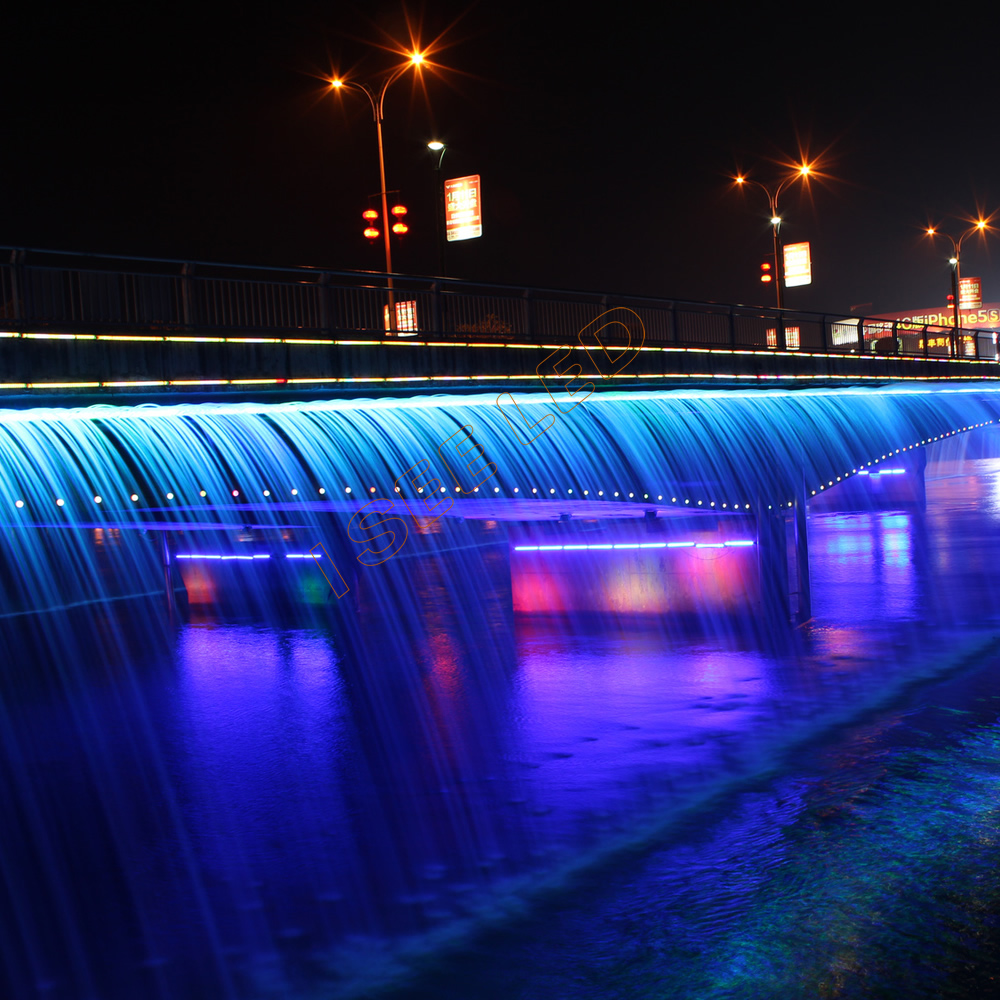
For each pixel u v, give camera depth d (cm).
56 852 1424
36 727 2086
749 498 2562
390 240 3241
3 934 1176
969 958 1063
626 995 1016
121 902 1254
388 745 1859
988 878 1245
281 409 1844
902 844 1352
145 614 3231
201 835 1470
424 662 2458
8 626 3044
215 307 1673
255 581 3195
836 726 1859
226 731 2008
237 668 2534
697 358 2433
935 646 2417
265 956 1110
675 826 1438
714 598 2570
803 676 2194
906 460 5094
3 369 1379
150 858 1391
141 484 1775
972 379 3609
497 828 1455
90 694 2339
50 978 1069
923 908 1174
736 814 1473
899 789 1549
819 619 2742
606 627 2655
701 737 1827
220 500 1853
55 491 1708
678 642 2530
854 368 2989
